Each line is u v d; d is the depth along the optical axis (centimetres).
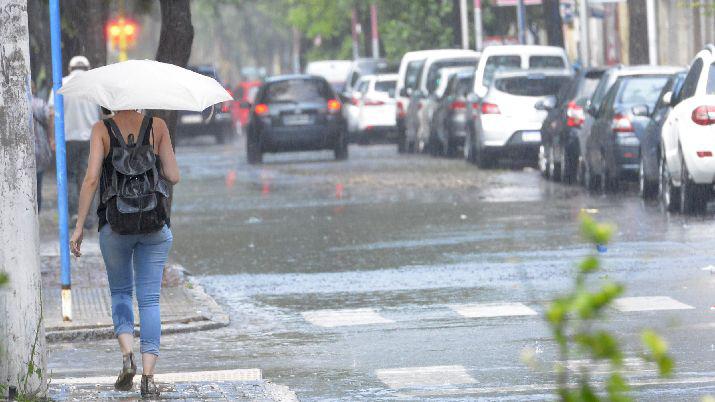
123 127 1991
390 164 8175
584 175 6116
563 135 6275
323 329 2700
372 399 1989
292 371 2262
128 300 2033
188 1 3403
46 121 3894
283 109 8825
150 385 1962
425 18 13612
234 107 13962
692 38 11906
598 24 15075
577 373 2130
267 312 2953
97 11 4375
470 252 3825
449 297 3048
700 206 4706
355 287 3266
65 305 2761
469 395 1988
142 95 1994
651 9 8550
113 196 1972
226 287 3359
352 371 2239
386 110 10962
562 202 5309
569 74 7312
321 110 8831
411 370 2225
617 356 692
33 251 1838
